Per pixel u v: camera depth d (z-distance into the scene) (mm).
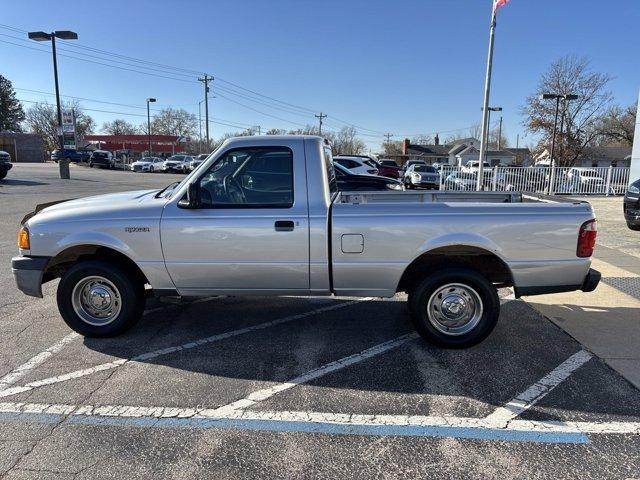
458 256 4570
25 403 3521
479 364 4199
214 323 5203
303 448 3006
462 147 79312
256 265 4363
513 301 6023
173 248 4391
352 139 99438
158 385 3803
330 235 4273
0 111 95438
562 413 3420
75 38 26828
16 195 17859
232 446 3020
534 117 40375
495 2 13625
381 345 4609
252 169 4375
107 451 2961
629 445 3047
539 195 5289
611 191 22734
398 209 4266
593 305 5844
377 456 2930
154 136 74750
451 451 2979
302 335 4867
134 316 4688
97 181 27062
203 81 56031
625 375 4004
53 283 6758
